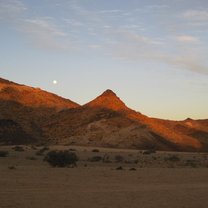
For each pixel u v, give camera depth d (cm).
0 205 1819
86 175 3281
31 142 14775
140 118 16688
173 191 2388
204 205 1961
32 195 2114
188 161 6869
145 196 2173
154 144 14412
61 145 13588
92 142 14112
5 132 15025
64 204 1889
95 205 1888
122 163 5781
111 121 15950
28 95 19138
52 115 18075
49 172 3450
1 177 2964
